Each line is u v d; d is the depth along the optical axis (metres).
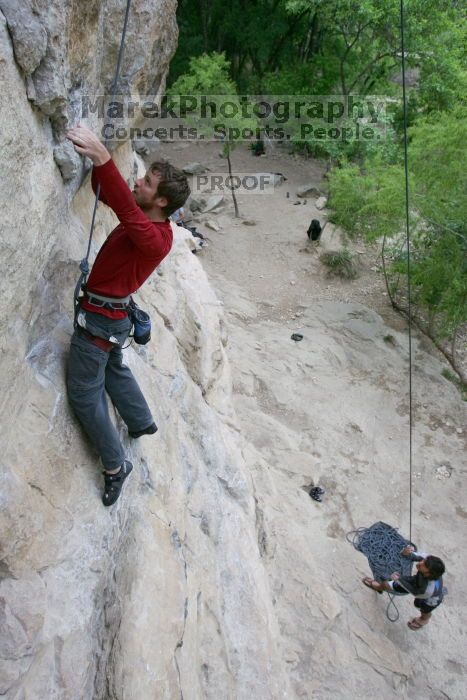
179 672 3.43
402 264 12.17
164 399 4.96
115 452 3.21
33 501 2.82
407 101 17.12
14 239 2.52
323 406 10.73
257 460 8.18
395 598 7.43
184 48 20.81
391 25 14.91
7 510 2.64
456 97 15.66
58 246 3.21
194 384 6.27
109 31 3.54
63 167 3.00
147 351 5.41
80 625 2.88
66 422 3.11
